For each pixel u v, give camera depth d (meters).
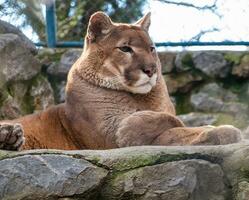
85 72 10.28
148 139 9.50
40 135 10.09
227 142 8.83
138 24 10.73
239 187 7.57
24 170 7.64
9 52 12.91
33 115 10.45
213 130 8.94
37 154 7.76
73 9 14.07
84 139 10.10
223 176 7.68
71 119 10.23
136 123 9.59
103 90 10.16
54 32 13.76
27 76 13.27
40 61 13.70
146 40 10.36
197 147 7.86
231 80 13.77
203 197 7.58
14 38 13.05
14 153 7.82
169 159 7.67
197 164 7.64
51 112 10.46
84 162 7.69
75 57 13.72
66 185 7.55
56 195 7.54
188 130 9.30
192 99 13.74
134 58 10.13
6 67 12.83
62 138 10.23
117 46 10.20
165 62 13.84
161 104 10.39
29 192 7.55
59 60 13.74
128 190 7.60
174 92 13.83
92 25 10.41
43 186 7.55
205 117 13.50
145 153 7.74
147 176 7.61
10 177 7.62
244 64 13.65
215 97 13.65
